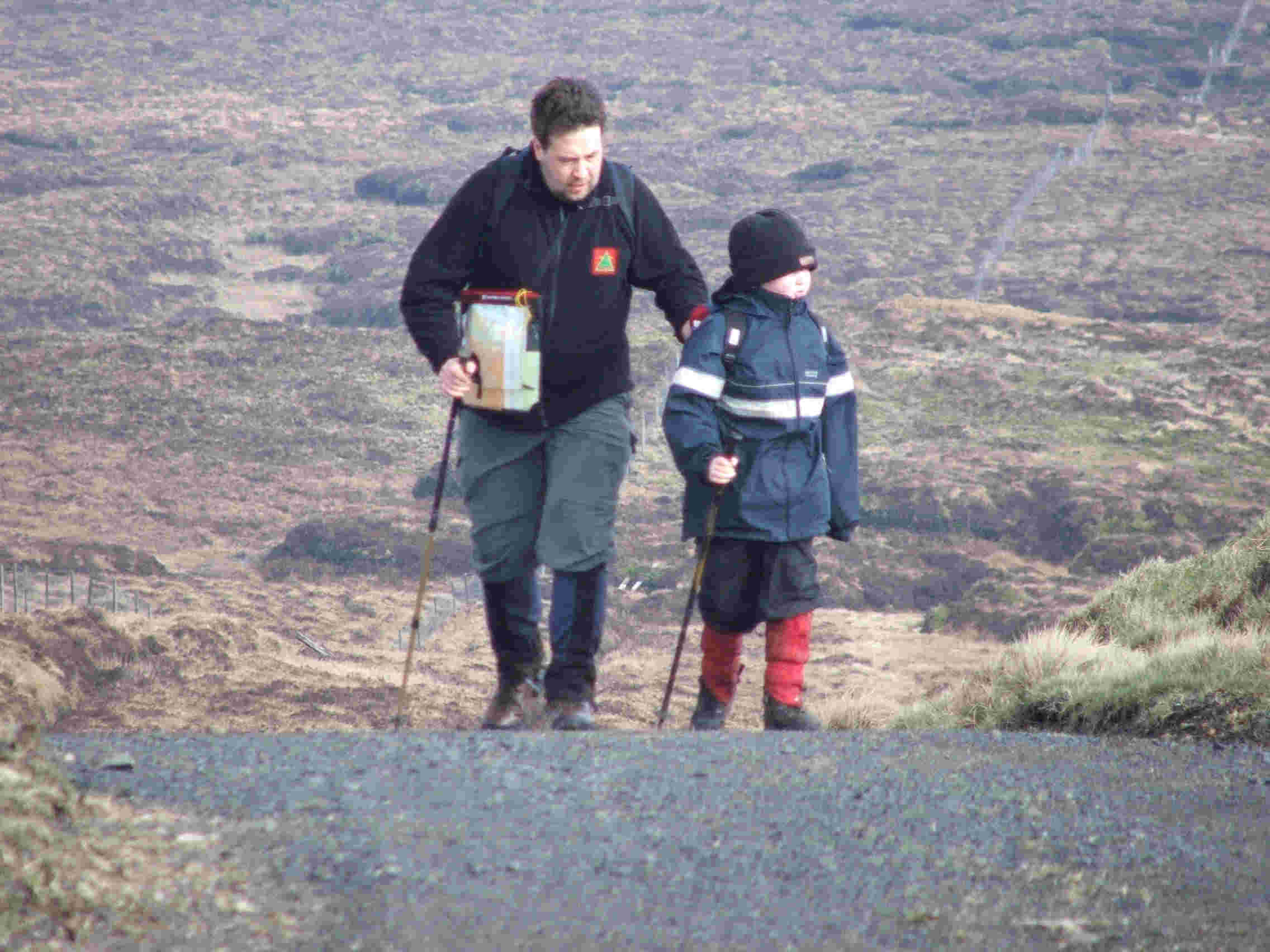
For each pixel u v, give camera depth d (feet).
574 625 66.90
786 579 74.13
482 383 65.51
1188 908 32.86
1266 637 74.90
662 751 49.52
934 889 33.94
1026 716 79.20
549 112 64.44
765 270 73.00
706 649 77.51
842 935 30.53
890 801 42.91
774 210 74.38
